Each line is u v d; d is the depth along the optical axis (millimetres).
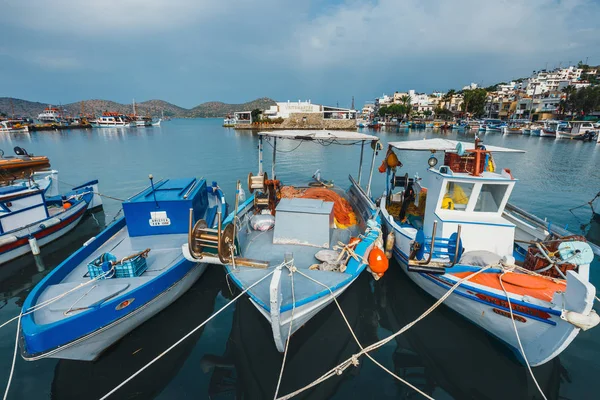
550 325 5059
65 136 64188
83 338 5426
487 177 7324
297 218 7875
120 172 24141
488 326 6195
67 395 5305
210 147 41312
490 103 101938
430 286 7371
